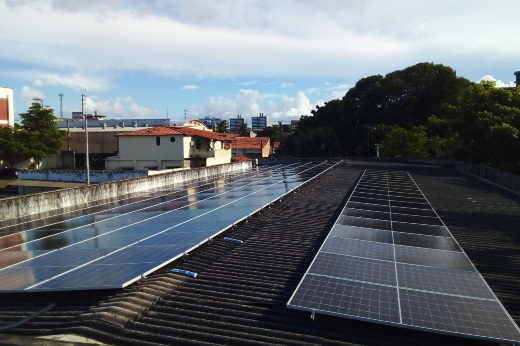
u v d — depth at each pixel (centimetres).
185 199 1991
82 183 3706
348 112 8056
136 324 679
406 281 720
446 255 891
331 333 641
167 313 727
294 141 8481
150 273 870
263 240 1183
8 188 3953
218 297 789
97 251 950
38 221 1545
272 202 1709
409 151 5847
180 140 4606
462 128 3709
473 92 3700
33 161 5188
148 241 1037
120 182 2377
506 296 791
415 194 2014
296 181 2688
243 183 2786
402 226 1190
